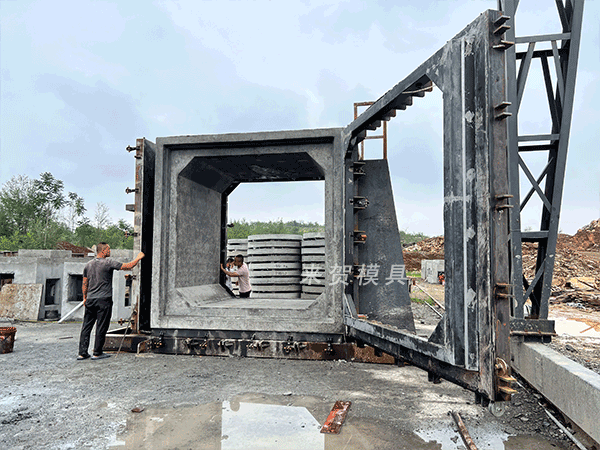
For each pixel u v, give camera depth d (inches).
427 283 805.2
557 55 216.1
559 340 227.9
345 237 210.2
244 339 223.3
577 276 589.0
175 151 244.1
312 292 332.8
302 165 264.2
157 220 235.6
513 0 211.9
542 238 225.5
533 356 159.5
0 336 233.6
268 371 193.3
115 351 235.0
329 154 225.1
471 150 118.9
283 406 146.9
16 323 355.6
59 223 1766.7
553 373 138.3
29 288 378.0
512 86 207.8
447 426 130.1
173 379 180.7
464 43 122.1
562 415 138.9
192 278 263.6
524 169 223.1
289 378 181.9
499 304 111.0
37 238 1314.0
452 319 120.9
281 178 305.9
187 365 204.8
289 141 227.6
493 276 110.8
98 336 219.8
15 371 194.7
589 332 250.8
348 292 209.6
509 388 106.9
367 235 217.3
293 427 128.0
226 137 230.1
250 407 145.8
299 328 215.5
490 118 113.3
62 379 181.0
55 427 128.4
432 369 134.8
